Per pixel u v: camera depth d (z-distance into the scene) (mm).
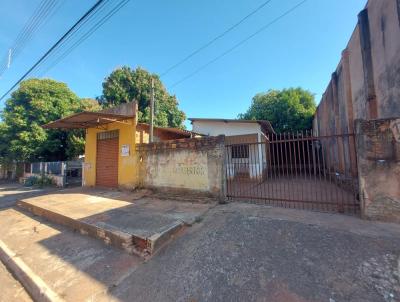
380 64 5184
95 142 10609
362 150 3988
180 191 6887
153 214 5328
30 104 16797
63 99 18453
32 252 4418
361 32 5930
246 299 2523
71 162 13953
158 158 7684
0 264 4211
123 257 3854
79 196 8391
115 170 9516
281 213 4492
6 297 3186
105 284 3184
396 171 3717
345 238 3234
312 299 2365
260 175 9578
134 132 8828
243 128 11766
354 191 5914
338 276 2605
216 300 2590
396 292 2307
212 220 4605
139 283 3111
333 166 10562
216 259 3299
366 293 2340
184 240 4039
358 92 6562
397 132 3730
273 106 20500
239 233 3848
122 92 19812
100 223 4977
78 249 4332
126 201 7086
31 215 6984
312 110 19438
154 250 3832
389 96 4824
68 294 3021
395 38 4516
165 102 21922
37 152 16922
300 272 2754
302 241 3324
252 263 3068
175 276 3121
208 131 12406
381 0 4992
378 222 3744
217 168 6035
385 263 2674
